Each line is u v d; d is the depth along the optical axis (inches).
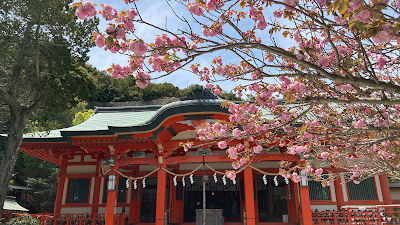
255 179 711.1
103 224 595.2
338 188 602.2
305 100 214.4
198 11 180.4
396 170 269.1
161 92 2901.1
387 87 162.9
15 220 533.6
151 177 798.5
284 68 205.6
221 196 986.1
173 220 683.4
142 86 189.0
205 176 530.9
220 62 257.3
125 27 159.9
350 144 294.4
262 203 843.4
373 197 591.8
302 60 171.8
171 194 694.5
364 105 276.5
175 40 190.4
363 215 512.1
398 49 205.3
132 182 727.1
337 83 212.8
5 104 628.7
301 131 246.8
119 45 163.9
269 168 663.8
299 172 525.0
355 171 310.0
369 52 224.8
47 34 610.5
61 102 616.7
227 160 550.9
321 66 191.3
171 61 195.6
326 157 288.0
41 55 603.2
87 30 612.1
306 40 202.4
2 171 516.7
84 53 662.5
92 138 581.3
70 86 644.7
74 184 692.7
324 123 292.0
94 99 2664.9
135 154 598.9
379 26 127.8
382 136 275.0
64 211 671.1
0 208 503.2
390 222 486.0
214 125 293.3
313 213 550.0
